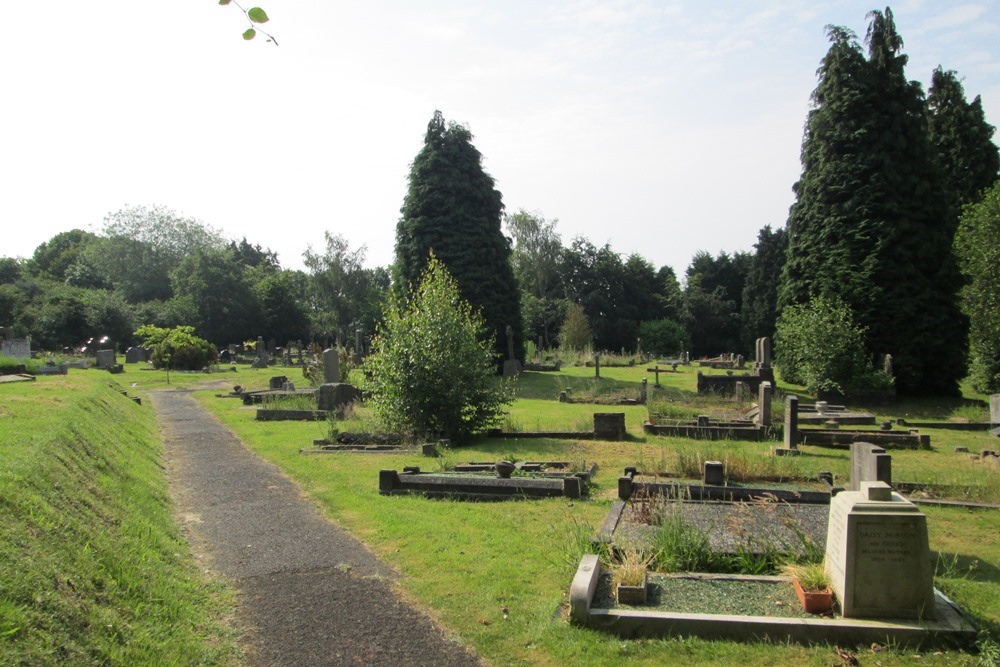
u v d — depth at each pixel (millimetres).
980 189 39500
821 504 9297
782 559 7125
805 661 5336
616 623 5902
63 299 54281
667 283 80062
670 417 20438
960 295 32188
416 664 5363
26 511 5875
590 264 74312
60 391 15719
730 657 5414
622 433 17281
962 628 5543
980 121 39844
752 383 28047
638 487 10336
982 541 8453
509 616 6242
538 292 73375
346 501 10516
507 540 8430
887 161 30781
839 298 30672
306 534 8773
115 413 16609
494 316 40688
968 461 14602
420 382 16594
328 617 6203
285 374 39812
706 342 72562
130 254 74875
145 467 11750
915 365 29953
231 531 8922
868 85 31469
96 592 5422
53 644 4453
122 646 4934
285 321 69375
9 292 51594
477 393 17234
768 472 11547
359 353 40781
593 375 39938
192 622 5863
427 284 18250
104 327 54281
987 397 32125
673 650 5539
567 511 9820
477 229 40625
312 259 65875
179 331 42125
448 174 40500
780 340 32750
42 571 5082
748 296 70312
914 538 5762
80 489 7535
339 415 20812
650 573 6945
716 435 17781
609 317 71812
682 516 8219
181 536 8562
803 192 33781
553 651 5562
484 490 10781
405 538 8555
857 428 19297
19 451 7664
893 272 30219
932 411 26375
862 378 28312
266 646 5637
